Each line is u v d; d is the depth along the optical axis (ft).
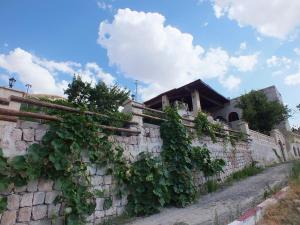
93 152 20.47
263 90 87.04
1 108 15.88
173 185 25.70
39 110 20.27
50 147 17.81
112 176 21.86
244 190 28.35
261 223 16.29
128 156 23.98
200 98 77.00
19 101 17.26
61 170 17.90
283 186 24.91
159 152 27.58
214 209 21.75
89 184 19.48
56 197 17.54
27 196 16.35
